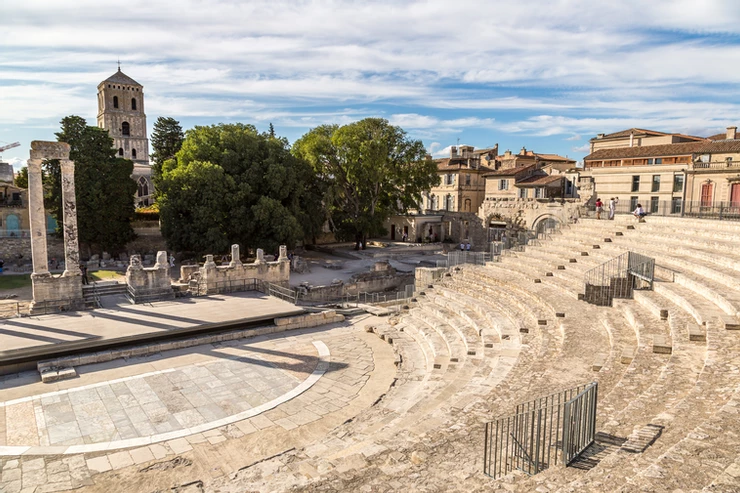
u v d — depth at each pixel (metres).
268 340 26.53
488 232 70.75
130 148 95.88
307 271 49.62
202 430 16.25
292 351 24.75
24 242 53.03
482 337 22.19
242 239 50.75
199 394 19.17
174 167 52.59
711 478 6.63
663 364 13.52
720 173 44.28
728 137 54.00
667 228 31.91
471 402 13.98
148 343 24.28
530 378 14.70
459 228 74.62
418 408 15.35
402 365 22.47
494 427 11.88
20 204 61.75
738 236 25.05
